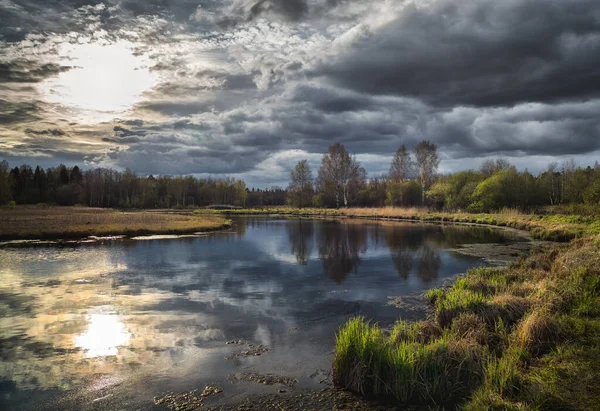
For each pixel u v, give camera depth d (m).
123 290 11.86
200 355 6.80
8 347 7.22
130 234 28.88
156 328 8.31
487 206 46.88
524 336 6.39
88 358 6.70
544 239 25.06
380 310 9.66
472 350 5.97
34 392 5.47
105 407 5.05
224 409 4.96
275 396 5.29
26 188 100.12
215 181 123.25
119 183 111.44
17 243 23.47
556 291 8.81
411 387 5.22
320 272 14.86
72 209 72.19
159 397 5.30
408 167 64.31
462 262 16.92
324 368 6.23
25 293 11.44
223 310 9.71
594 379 5.04
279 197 126.81
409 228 35.22
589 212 32.62
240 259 17.94
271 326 8.45
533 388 4.89
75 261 17.19
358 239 26.28
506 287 10.29
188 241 25.20
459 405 4.93
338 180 68.62
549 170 53.25
